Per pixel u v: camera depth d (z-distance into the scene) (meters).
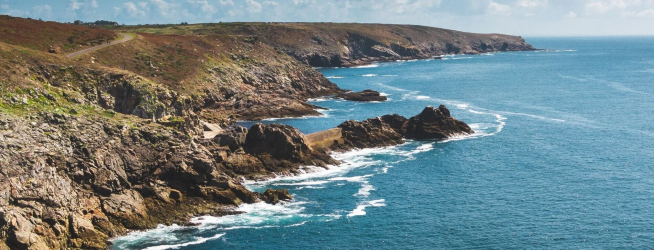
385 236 70.62
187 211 74.50
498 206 80.19
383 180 92.12
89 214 68.31
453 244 68.31
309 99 182.12
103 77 107.44
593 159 103.75
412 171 97.31
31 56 101.62
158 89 112.44
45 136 71.38
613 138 121.06
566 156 106.12
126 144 78.12
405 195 85.06
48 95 82.88
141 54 150.62
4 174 62.84
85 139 74.38
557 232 71.00
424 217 76.44
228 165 90.88
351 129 114.06
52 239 62.09
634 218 74.88
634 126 134.25
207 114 137.62
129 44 152.50
